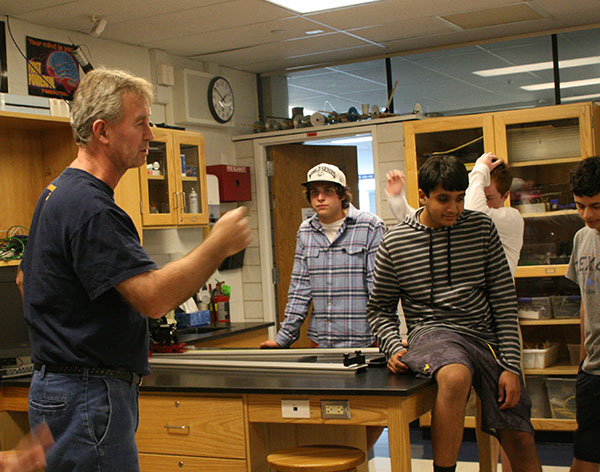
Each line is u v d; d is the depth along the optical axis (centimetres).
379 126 550
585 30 522
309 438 300
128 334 191
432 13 472
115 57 491
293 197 611
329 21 477
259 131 607
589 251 282
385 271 260
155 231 507
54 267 183
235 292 601
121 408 191
